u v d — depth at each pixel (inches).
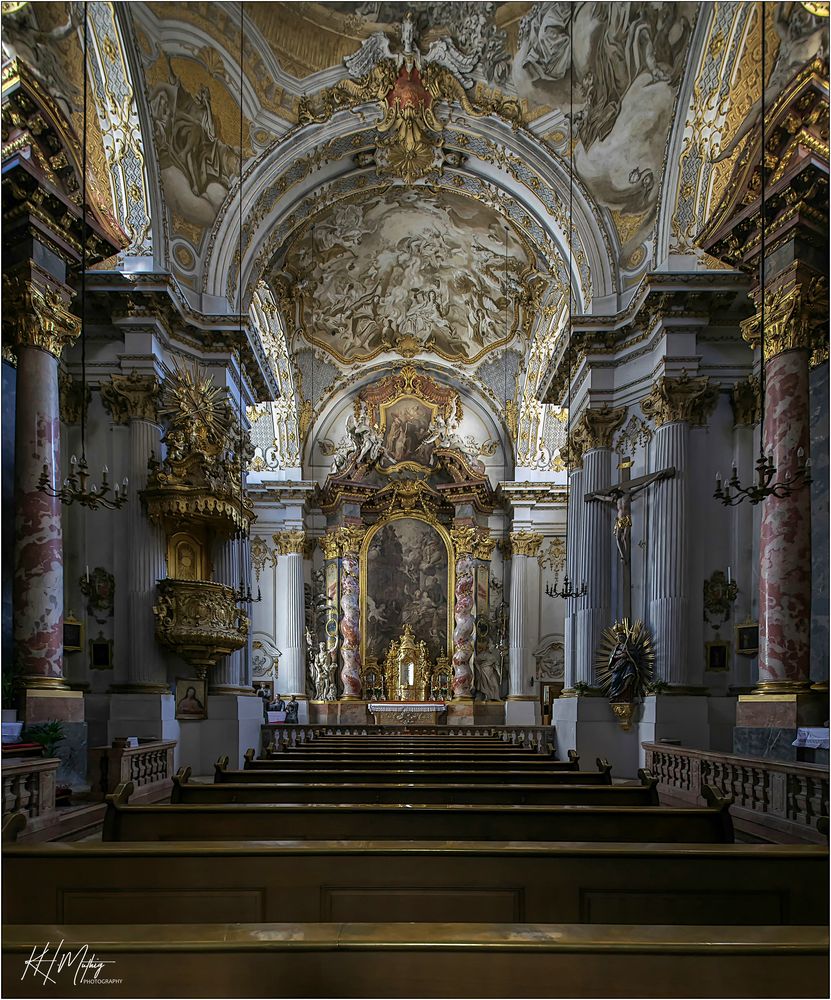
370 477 1067.9
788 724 387.9
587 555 612.7
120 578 539.8
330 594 1024.2
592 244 633.6
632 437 609.6
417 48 606.2
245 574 636.1
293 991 87.6
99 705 522.9
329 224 832.9
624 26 554.6
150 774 427.8
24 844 141.9
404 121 631.2
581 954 88.1
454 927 93.3
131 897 137.9
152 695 524.4
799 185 397.7
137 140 557.0
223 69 581.3
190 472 542.6
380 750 466.6
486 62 608.4
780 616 405.7
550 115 619.2
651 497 576.1
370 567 1047.6
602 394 623.5
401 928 92.8
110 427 552.7
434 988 87.8
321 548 1045.2
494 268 910.4
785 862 140.8
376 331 1024.2
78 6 453.7
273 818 190.2
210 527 587.2
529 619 1009.5
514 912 137.6
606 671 577.6
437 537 1058.1
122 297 546.9
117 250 449.7
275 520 1021.2
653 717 538.6
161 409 568.1
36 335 399.9
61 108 408.2
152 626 536.7
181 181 596.7
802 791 307.9
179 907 137.5
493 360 1036.5
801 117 386.6
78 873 139.0
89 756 389.1
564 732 609.6
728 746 535.5
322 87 617.3
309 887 138.3
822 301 413.1
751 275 458.6
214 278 620.4
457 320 1008.2
